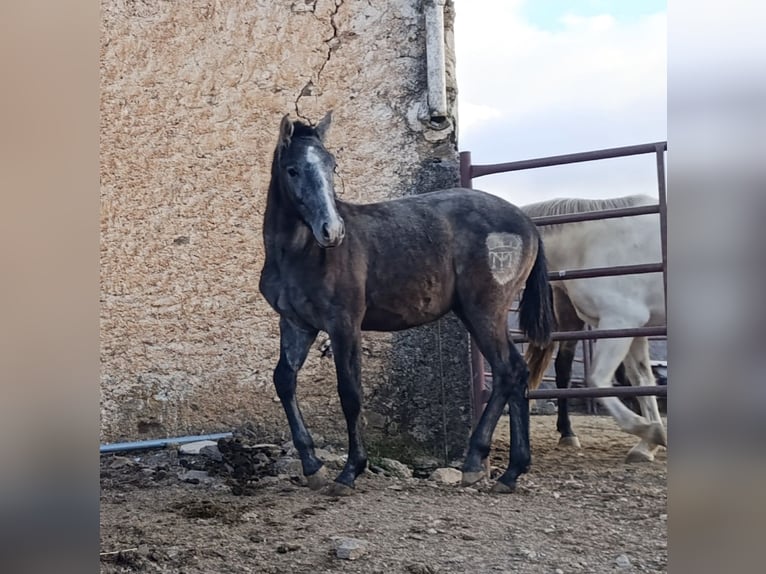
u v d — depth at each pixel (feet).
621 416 12.30
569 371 13.52
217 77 13.91
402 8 13.47
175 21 13.99
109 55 14.07
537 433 13.56
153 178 13.94
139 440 13.51
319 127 11.18
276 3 13.78
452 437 12.72
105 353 13.70
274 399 13.35
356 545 8.80
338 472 11.73
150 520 10.05
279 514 10.27
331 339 11.02
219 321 13.64
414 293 11.35
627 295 12.81
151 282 13.80
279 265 11.17
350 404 11.00
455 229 11.59
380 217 11.48
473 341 12.70
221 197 13.80
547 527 9.74
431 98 13.03
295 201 10.64
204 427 13.50
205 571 8.35
